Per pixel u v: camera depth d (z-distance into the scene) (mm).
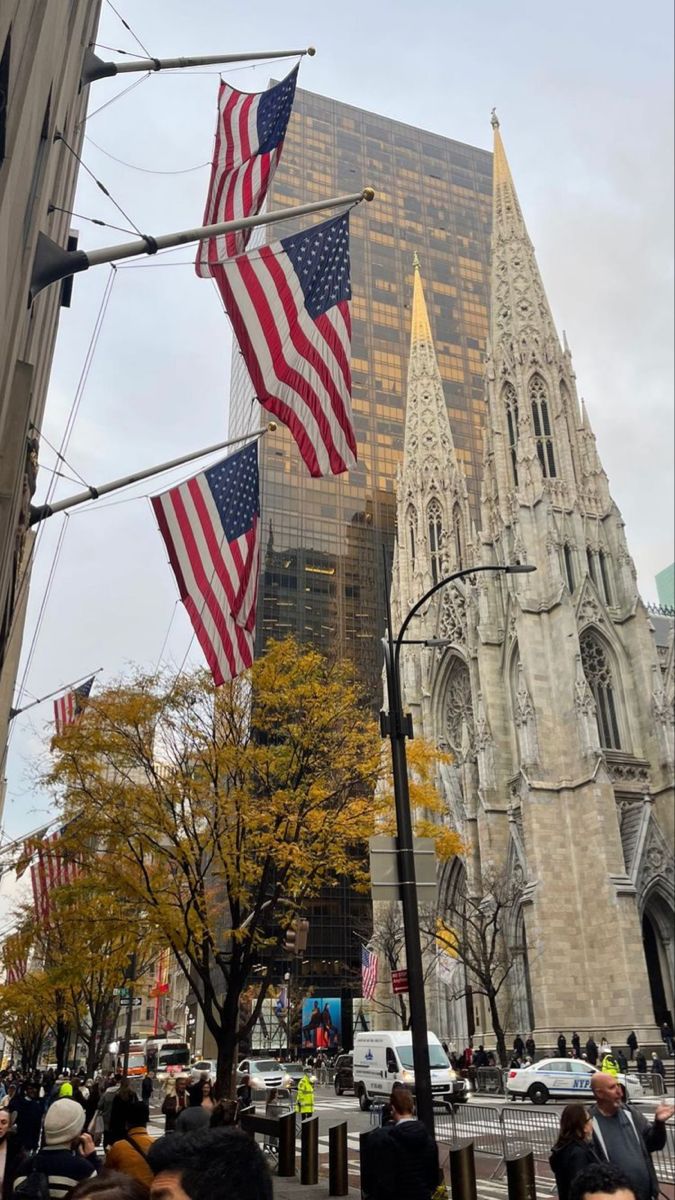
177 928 20781
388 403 125375
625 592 64688
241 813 21266
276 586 104000
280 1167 19891
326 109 144500
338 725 24906
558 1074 36469
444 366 134875
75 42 14125
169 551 19547
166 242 13227
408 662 77938
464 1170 13039
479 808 62500
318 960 83438
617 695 62156
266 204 130250
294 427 16984
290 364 16984
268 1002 77500
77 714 23625
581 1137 7855
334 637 101312
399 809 15531
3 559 13422
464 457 130250
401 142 148500
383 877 15000
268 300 16938
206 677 23406
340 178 139875
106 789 21297
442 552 83062
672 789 57719
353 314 130625
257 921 21594
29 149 9336
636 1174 7680
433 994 62500
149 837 21172
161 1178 3115
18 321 11086
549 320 76938
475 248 146250
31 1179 5824
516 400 74000
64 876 27969
